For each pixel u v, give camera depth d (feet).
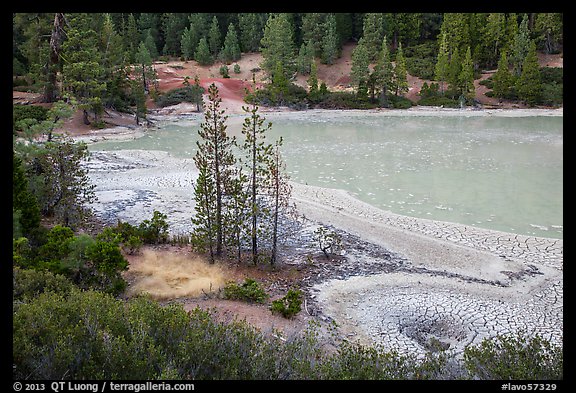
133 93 161.79
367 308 43.32
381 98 199.41
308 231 62.69
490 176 88.58
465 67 191.52
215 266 50.93
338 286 47.60
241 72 244.63
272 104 199.93
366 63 202.08
